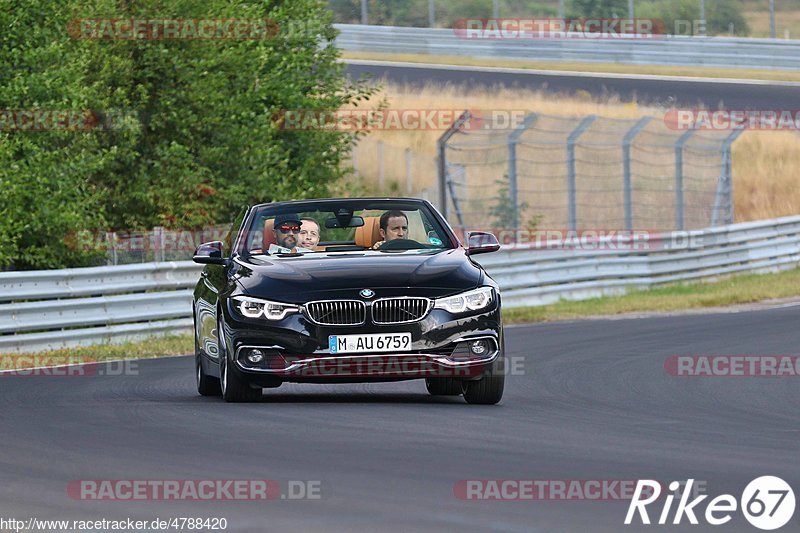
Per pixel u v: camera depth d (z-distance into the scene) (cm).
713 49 12538
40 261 5688
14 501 1670
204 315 2981
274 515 1552
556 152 10450
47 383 3391
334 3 13838
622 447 2092
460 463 1909
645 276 6825
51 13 5994
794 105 11181
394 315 2608
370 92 7738
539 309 5838
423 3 13925
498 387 2700
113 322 4650
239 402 2734
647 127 10844
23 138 5678
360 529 1464
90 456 2033
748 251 7681
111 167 6600
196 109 6844
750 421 2494
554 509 1571
